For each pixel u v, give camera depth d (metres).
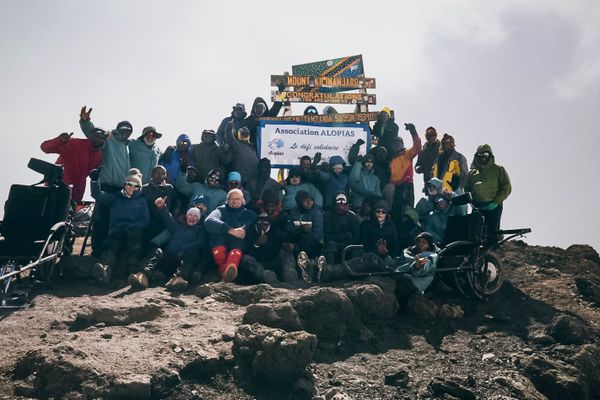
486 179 9.48
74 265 8.70
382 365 6.84
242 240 8.77
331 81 12.09
